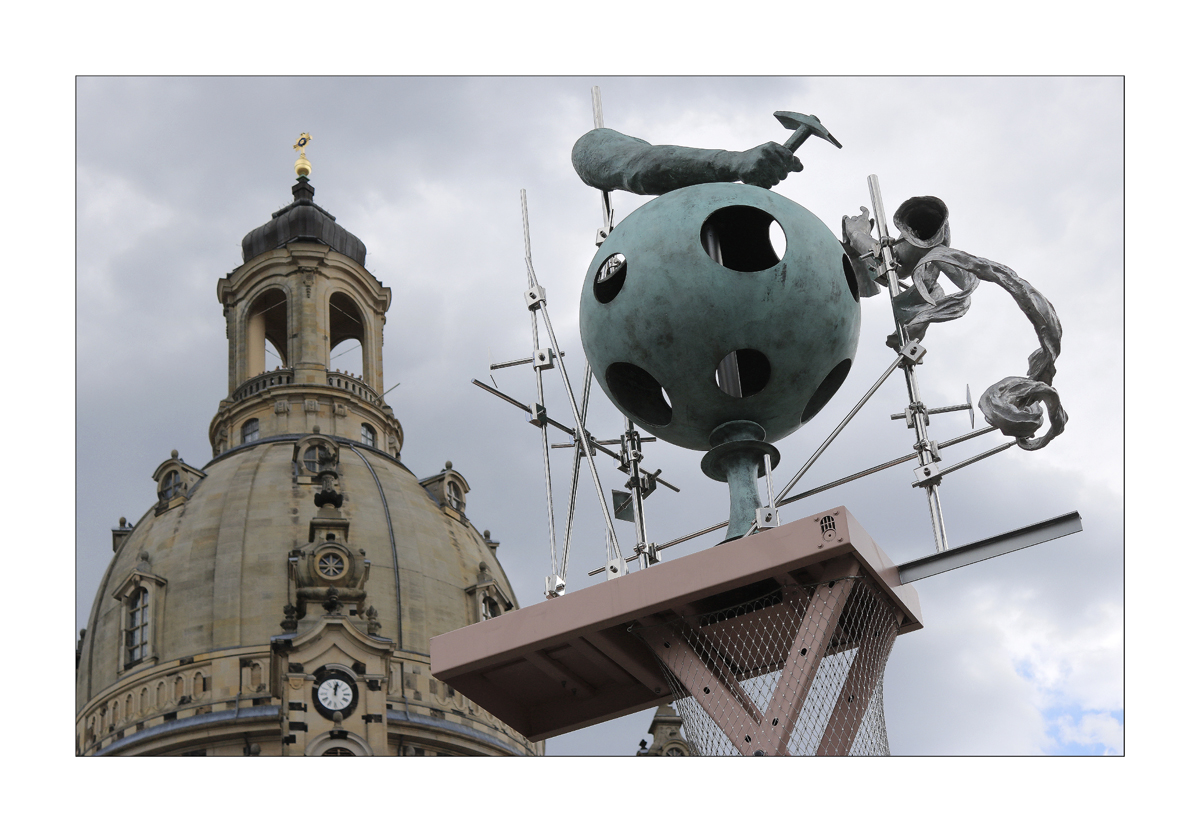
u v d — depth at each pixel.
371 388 98.69
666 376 14.39
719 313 13.98
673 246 14.15
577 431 15.23
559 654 14.33
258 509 85.81
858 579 13.12
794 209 14.55
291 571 82.62
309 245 103.06
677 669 13.48
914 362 14.89
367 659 77.31
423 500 90.06
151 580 82.62
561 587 14.48
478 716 81.44
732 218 15.27
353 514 85.88
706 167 15.38
